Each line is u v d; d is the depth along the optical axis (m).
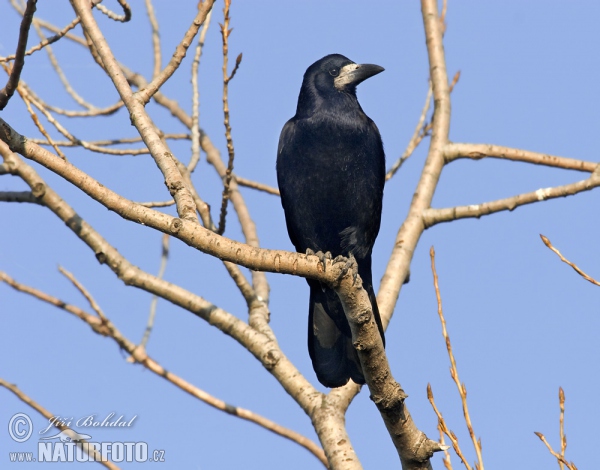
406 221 12.26
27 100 9.66
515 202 11.83
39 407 10.00
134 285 11.08
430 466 8.15
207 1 9.02
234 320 10.77
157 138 8.57
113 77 9.05
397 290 11.55
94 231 11.23
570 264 8.30
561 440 7.66
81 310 11.48
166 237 12.16
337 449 9.37
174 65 9.01
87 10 9.37
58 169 7.49
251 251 7.68
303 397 10.05
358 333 7.99
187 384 11.20
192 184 11.02
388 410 8.01
